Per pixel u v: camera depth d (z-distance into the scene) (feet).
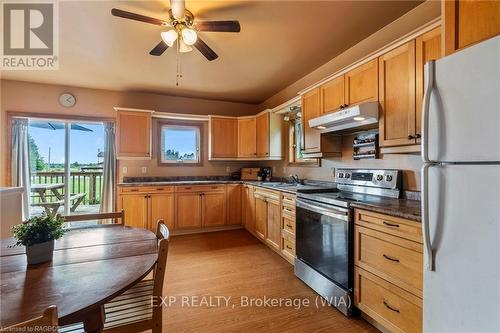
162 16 7.18
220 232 14.38
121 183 13.04
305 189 9.12
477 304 3.38
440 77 3.84
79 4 6.69
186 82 12.97
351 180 8.86
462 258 3.55
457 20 4.06
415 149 5.89
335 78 8.42
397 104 6.29
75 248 4.80
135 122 13.70
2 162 12.41
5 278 3.53
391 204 6.08
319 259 7.61
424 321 4.10
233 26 6.48
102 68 11.03
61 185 13.75
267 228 11.56
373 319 6.05
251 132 15.25
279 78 12.40
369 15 7.29
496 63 3.17
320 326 6.09
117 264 4.07
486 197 3.27
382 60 6.70
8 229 9.59
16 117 12.61
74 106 13.53
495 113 3.17
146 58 10.03
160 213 13.30
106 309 4.44
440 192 3.82
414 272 4.92
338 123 8.29
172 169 15.47
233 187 14.76
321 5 6.79
